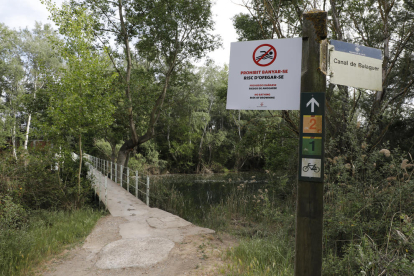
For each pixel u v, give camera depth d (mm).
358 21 8961
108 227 7184
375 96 7449
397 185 4348
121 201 10570
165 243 5719
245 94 2676
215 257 4914
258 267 4207
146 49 18188
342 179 4840
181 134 35812
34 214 7738
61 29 9375
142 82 17594
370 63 2676
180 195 13914
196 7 17172
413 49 8648
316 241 2311
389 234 3791
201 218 9539
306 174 2350
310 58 2434
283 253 4930
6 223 5902
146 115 19141
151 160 36375
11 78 28797
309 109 2391
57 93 9328
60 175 9898
